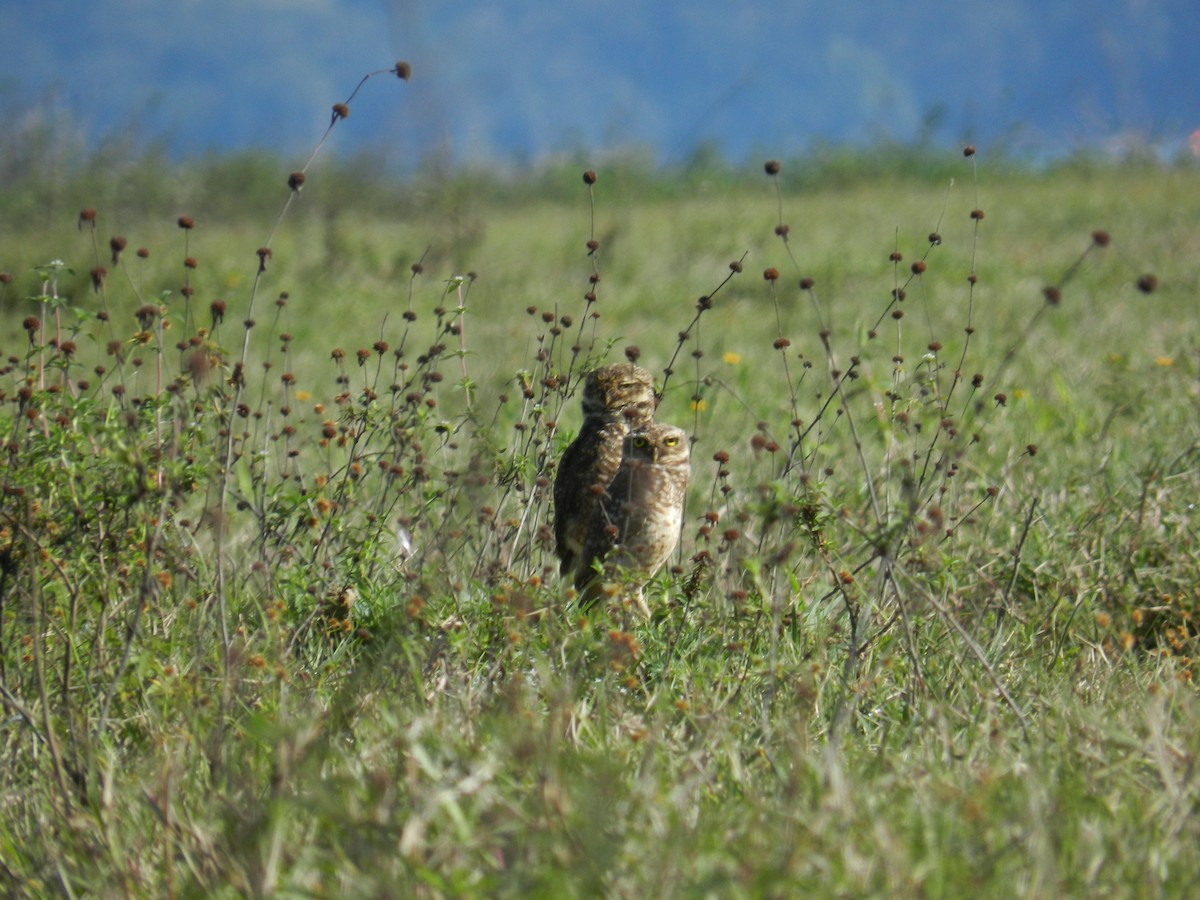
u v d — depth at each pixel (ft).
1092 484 81.56
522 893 38.37
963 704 55.11
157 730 52.31
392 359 128.36
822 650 58.39
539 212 257.55
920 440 84.94
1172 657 61.21
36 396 58.59
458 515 74.54
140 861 44.27
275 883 40.29
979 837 42.16
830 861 39.22
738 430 97.45
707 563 61.77
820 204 245.24
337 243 188.85
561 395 70.95
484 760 45.01
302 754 44.88
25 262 185.47
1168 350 119.14
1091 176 257.55
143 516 59.16
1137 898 40.06
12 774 51.67
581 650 55.26
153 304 61.52
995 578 69.15
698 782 46.03
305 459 92.02
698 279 173.58
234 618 61.16
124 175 258.37
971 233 197.57
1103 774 47.29
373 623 61.05
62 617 58.85
